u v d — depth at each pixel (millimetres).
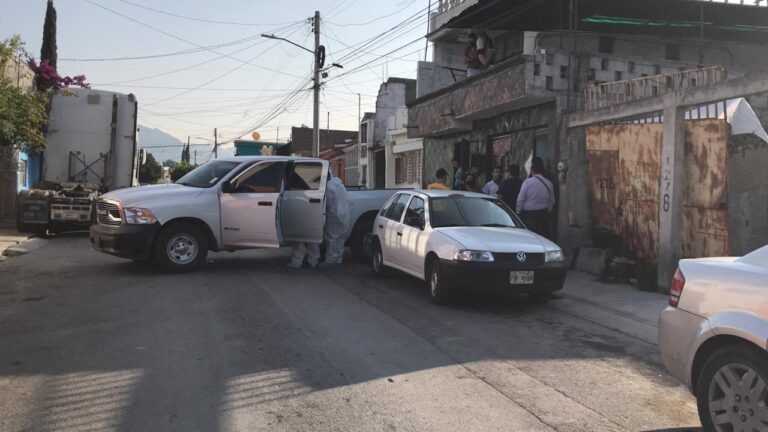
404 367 5262
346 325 6668
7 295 7953
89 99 16438
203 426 3939
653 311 7562
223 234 9867
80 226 16516
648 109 9031
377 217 10367
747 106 7957
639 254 9680
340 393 4586
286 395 4523
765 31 14352
